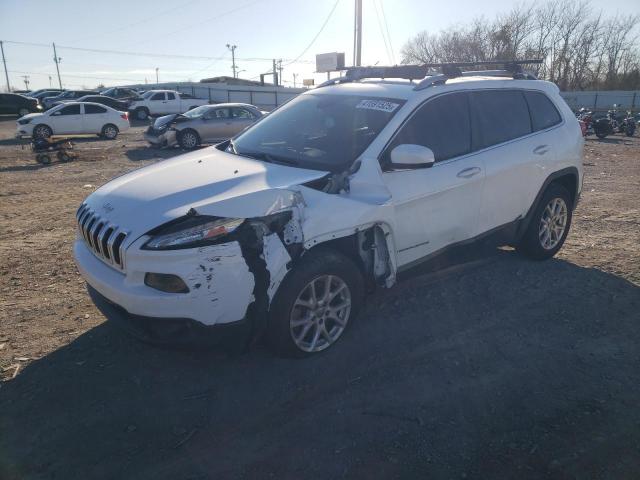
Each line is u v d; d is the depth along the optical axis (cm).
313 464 267
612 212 786
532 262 550
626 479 260
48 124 2062
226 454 274
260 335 331
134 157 1564
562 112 552
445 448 279
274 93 4647
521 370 353
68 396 322
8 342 384
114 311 336
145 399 319
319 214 340
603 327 414
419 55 5028
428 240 422
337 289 365
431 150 402
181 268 297
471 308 442
